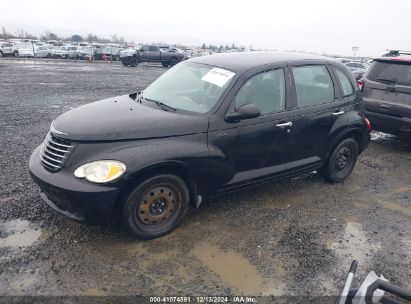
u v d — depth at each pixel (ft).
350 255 12.09
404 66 22.21
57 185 10.85
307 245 12.46
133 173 10.91
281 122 14.30
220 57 15.57
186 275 10.56
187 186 12.64
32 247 11.34
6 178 16.08
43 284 9.86
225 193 13.69
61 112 30.63
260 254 11.78
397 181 18.75
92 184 10.77
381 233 13.60
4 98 36.17
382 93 22.84
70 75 63.10
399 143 25.84
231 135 13.03
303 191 16.85
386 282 8.55
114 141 11.21
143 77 66.18
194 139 12.29
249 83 13.62
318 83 16.07
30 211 13.39
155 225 12.19
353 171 19.84
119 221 11.66
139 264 10.89
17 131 23.93
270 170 14.71
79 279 10.12
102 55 124.88
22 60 103.50
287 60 15.20
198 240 12.32
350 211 15.17
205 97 13.39
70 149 11.17
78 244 11.64
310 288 10.42
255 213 14.42
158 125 11.84
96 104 14.02
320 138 16.08
